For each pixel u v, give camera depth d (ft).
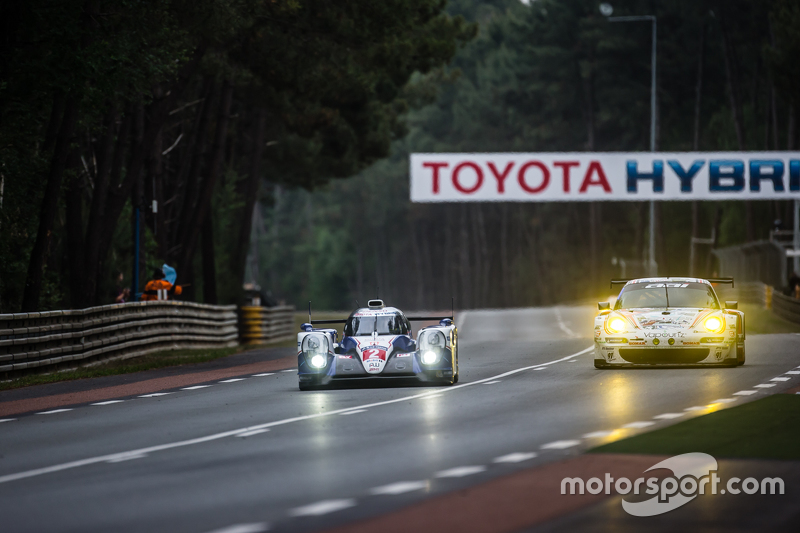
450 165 304.50
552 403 89.51
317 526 45.34
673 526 44.78
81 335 145.48
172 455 66.13
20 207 164.96
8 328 126.00
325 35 198.18
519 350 163.63
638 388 99.81
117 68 143.74
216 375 132.77
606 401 89.86
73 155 176.35
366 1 189.47
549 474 55.98
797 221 315.58
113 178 189.57
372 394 100.99
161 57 157.28
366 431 74.38
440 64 240.73
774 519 45.85
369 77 220.84
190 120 271.69
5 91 142.00
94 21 150.20
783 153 296.30
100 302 188.85
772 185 296.71
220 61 198.70
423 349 106.32
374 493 51.93
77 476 59.67
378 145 309.01
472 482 54.29
